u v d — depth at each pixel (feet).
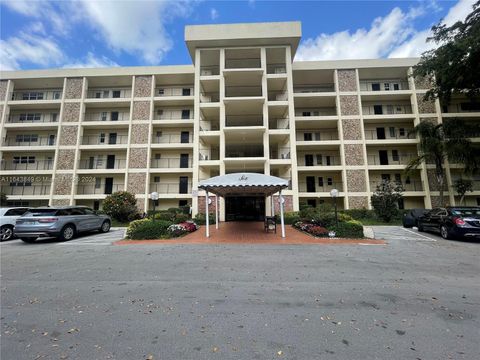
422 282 16.44
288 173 70.23
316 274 18.40
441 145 62.75
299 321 11.00
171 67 79.36
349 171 73.31
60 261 23.12
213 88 77.36
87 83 81.20
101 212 66.03
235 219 69.21
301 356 8.43
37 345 9.17
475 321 10.94
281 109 73.72
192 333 10.00
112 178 79.30
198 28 70.95
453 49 44.11
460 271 19.15
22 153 80.48
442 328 10.32
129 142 75.92
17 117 83.71
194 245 31.42
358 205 71.61
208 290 15.06
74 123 77.10
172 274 18.57
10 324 10.85
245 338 9.60
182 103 81.15
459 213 35.27
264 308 12.40
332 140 78.89
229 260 23.09
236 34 70.23
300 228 46.42
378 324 10.69
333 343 9.21
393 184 67.41
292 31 70.13
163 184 78.89
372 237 36.91
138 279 17.38
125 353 8.65
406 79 80.69
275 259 23.43
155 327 10.51
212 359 8.28
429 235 40.34
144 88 79.25
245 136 72.23
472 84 49.67
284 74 71.51
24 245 32.65
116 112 82.94
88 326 10.64
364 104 81.92
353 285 15.89
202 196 67.41
